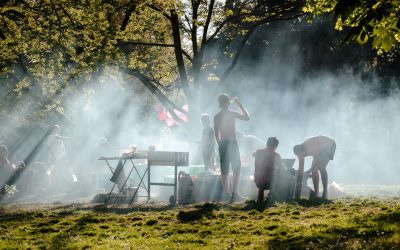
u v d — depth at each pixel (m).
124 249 7.36
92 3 18.92
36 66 19.53
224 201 13.73
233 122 13.35
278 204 12.05
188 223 9.73
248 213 10.82
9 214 12.01
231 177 14.61
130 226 9.72
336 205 11.59
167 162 14.07
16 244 8.00
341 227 8.13
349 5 6.29
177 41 26.22
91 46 18.89
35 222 10.34
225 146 13.33
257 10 28.44
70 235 8.74
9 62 19.69
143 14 24.72
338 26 11.03
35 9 18.02
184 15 27.73
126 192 14.52
